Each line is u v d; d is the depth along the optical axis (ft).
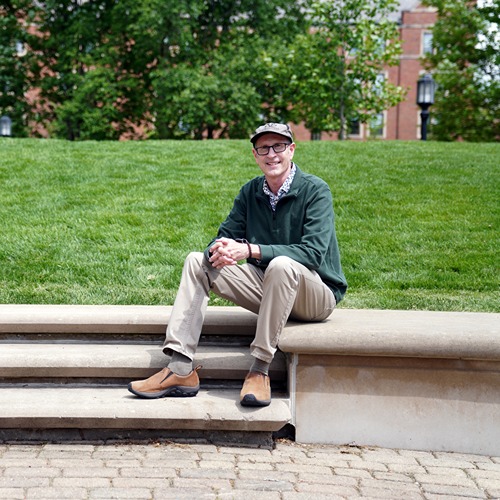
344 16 72.13
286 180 14.23
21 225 25.22
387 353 13.06
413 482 11.62
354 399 13.37
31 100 104.88
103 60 85.87
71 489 10.69
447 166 35.19
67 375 13.94
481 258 22.88
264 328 12.94
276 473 11.64
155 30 82.64
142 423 12.59
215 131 94.43
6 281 20.16
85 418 12.48
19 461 11.73
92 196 28.89
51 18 90.94
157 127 88.28
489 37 85.35
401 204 28.63
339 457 12.67
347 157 37.27
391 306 18.81
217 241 13.39
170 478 11.21
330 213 14.14
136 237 24.25
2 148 37.19
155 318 15.05
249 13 91.56
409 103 137.90
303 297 13.60
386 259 22.85
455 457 13.03
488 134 87.97
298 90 77.00
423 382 13.30
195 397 13.30
